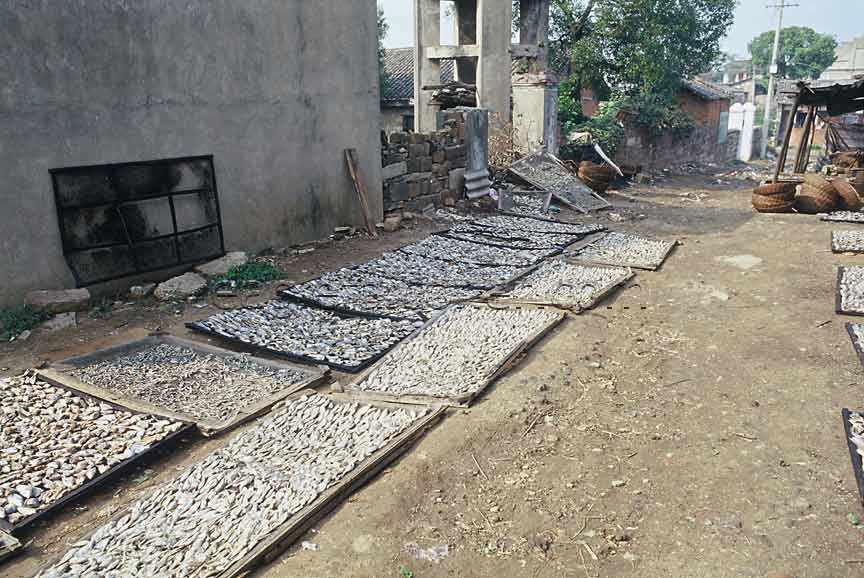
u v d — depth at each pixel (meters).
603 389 5.36
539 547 3.52
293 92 9.36
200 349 6.00
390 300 7.49
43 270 6.72
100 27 6.88
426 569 3.36
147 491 3.90
